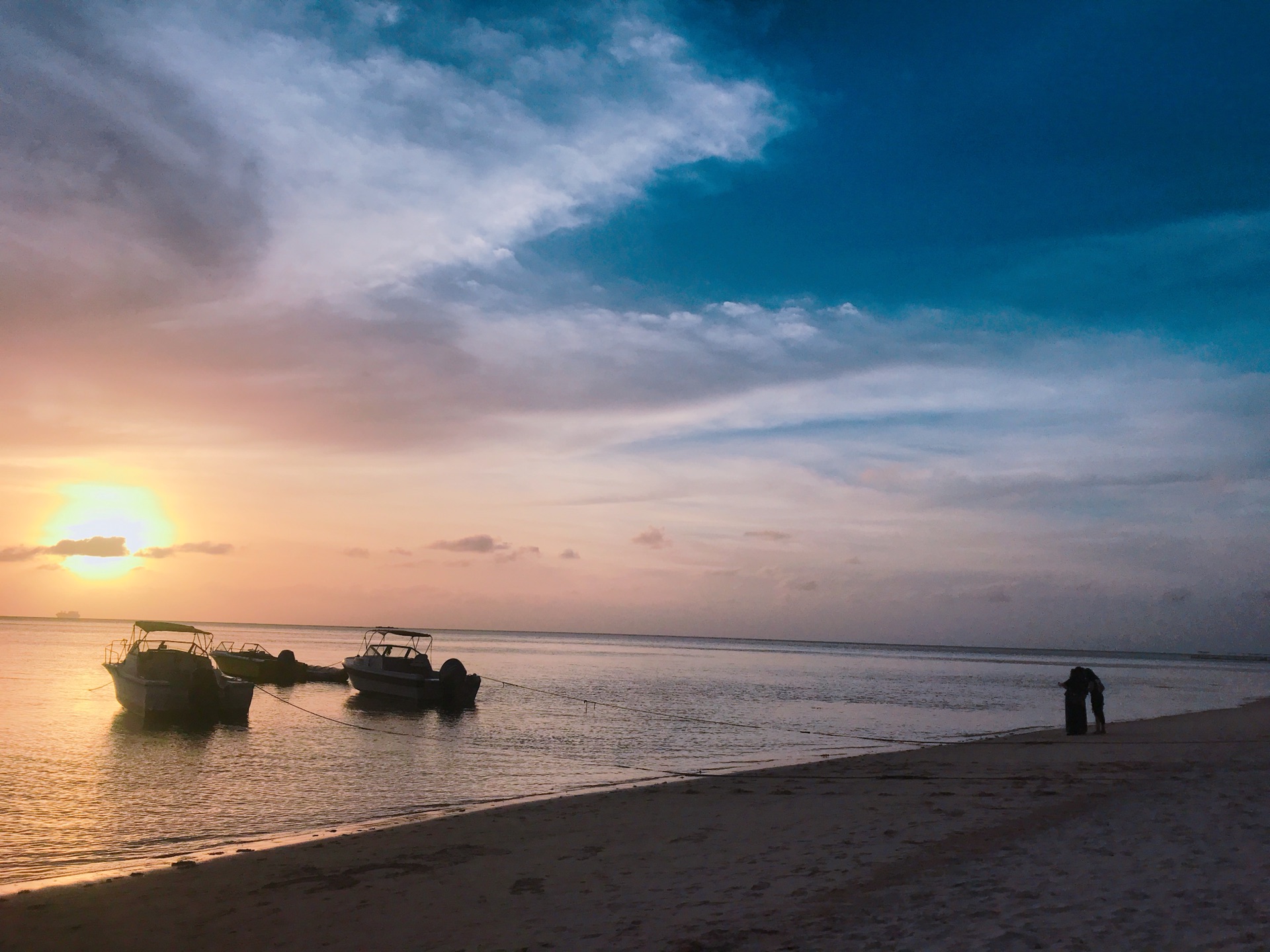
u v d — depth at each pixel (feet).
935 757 65.21
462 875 32.86
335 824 48.11
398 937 25.77
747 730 100.12
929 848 33.01
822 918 24.39
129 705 101.81
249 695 100.94
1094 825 34.99
